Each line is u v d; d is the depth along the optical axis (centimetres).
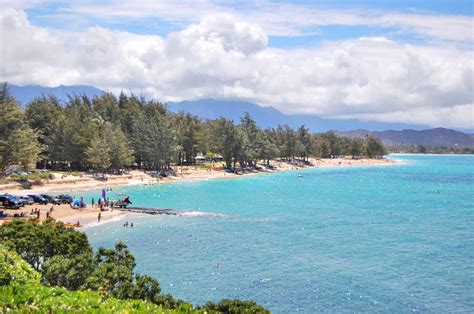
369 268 6159
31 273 2184
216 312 2845
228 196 14388
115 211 10381
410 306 4788
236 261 6438
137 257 6562
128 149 18275
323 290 5250
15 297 1723
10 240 3700
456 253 7031
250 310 2981
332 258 6675
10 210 9688
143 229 8619
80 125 17325
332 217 10469
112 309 1795
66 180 15188
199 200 13288
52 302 1752
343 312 4625
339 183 19862
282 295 5072
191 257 6612
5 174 13038
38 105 18650
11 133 12188
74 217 9431
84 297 1897
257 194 15100
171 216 10175
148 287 3344
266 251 7038
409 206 12575
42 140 17912
